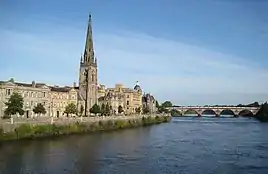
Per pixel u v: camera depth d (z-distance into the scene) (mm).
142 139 135125
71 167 77562
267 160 88625
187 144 119750
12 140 119000
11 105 144250
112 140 129500
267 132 169750
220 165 82000
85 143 118250
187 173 73500
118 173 72750
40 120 137875
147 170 75688
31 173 71500
